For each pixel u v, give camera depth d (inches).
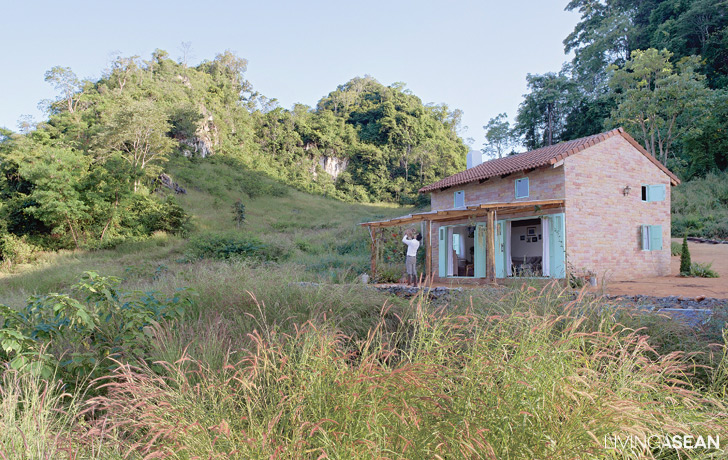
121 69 3112.7
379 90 5408.5
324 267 799.1
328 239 1255.5
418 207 2736.2
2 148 1793.8
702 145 1600.6
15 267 1007.0
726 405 124.8
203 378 128.4
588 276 546.9
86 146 1977.1
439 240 739.4
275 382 120.4
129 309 185.3
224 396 114.0
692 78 1584.6
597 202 596.1
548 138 2795.3
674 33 2340.1
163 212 1408.7
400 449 96.4
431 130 4832.7
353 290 299.9
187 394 115.8
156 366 159.5
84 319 166.9
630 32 2736.2
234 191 2461.9
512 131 3336.6
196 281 326.3
